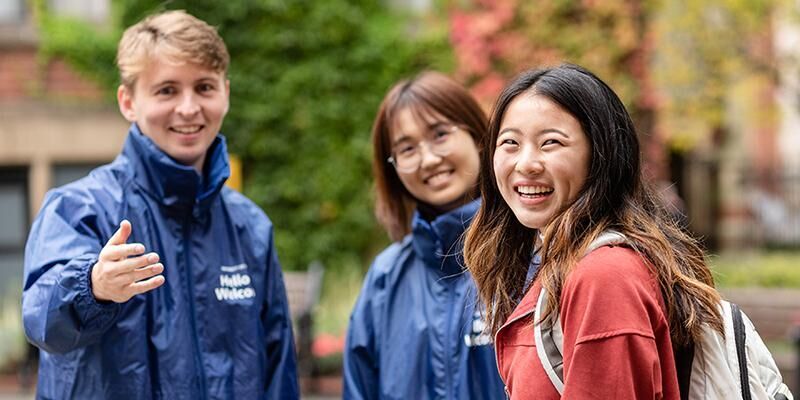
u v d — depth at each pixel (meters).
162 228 3.76
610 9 13.41
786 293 11.55
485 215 3.13
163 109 3.74
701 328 2.68
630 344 2.49
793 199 17.66
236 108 13.33
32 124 12.82
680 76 13.44
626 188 2.78
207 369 3.72
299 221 13.60
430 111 4.18
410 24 13.65
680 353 2.72
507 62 13.52
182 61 3.72
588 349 2.51
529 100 2.78
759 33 13.42
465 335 3.95
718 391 2.68
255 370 3.86
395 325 4.18
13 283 12.57
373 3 13.56
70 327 3.25
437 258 4.12
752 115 15.05
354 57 13.41
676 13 13.42
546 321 2.68
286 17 13.28
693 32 13.42
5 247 12.89
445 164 4.21
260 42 13.25
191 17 3.89
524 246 3.11
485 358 3.92
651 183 2.96
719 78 13.58
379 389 4.19
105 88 12.88
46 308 3.24
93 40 12.78
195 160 3.89
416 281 4.21
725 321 2.74
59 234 3.50
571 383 2.52
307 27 13.31
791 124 17.66
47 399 3.62
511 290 3.08
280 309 4.12
